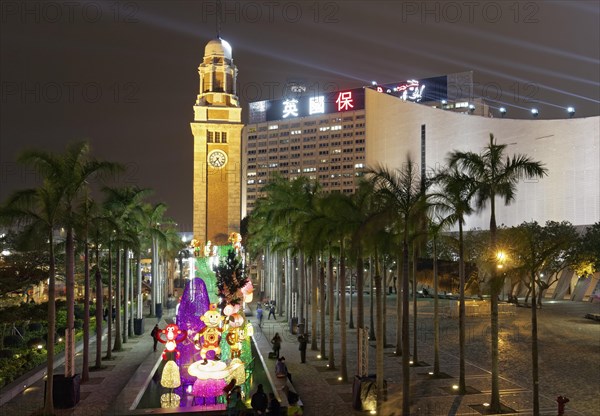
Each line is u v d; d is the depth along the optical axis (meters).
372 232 20.16
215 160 69.38
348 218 23.89
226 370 24.66
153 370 28.94
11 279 33.12
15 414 21.70
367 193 23.50
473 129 121.00
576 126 107.25
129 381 26.27
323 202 26.03
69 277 24.06
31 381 26.84
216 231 68.75
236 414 20.22
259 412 19.88
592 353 33.72
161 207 51.75
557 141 108.75
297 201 32.38
